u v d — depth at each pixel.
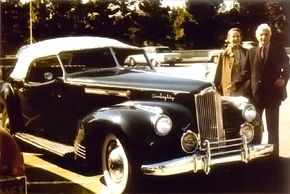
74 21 44.03
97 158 4.64
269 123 5.35
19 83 6.21
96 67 5.66
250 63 5.32
